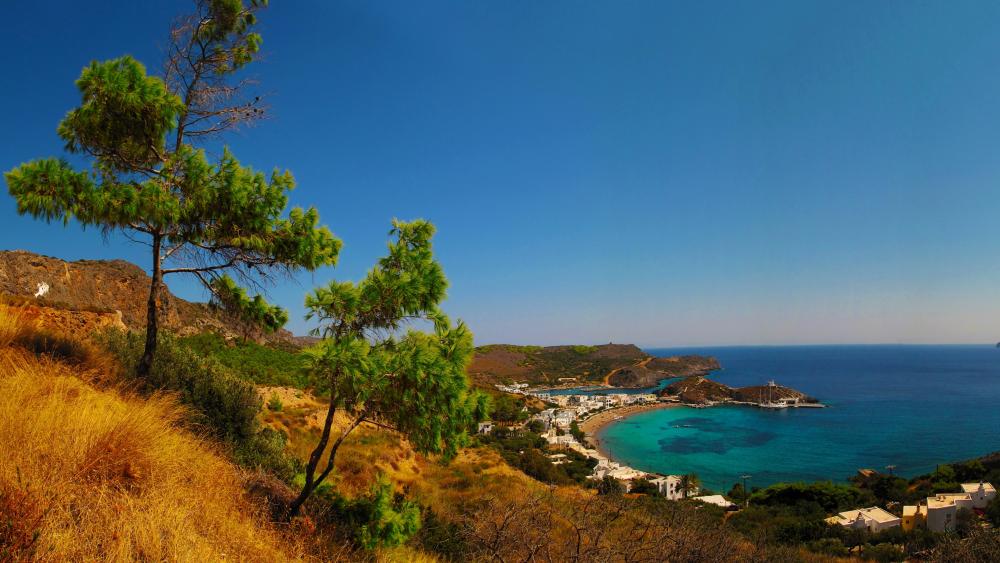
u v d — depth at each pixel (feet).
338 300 19.19
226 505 16.97
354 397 18.92
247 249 22.63
